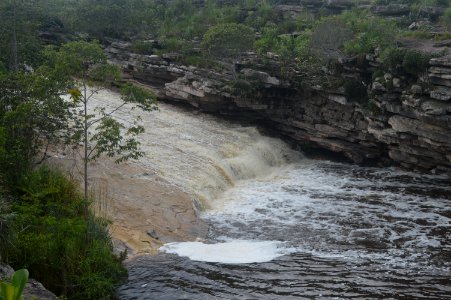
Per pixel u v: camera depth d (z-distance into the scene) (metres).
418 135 36.22
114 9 62.56
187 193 30.75
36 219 20.55
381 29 43.50
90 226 21.31
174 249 24.50
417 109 34.84
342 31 42.50
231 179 36.12
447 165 37.72
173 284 20.95
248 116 46.41
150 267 22.42
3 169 23.20
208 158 36.72
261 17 61.81
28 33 39.75
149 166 33.00
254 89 43.84
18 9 39.72
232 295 20.14
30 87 24.45
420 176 38.62
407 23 54.59
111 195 28.02
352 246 25.42
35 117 24.50
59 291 19.31
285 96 45.44
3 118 24.05
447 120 33.25
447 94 33.06
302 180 37.81
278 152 43.84
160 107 47.53
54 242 19.62
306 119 44.81
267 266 22.89
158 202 28.77
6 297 7.29
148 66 50.22
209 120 46.12
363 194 34.19
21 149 23.98
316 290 20.67
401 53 35.94
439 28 51.62
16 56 36.56
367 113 39.41
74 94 23.73
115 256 21.59
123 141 36.16
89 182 28.72
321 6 67.06
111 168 31.06
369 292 20.53
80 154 31.06
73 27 61.75
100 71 24.48
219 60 46.97
